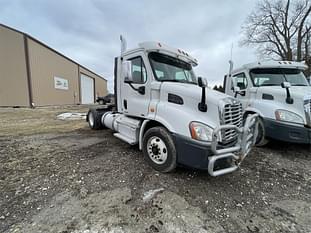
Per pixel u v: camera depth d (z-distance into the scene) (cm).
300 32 2319
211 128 274
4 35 1758
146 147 352
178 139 292
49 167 348
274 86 500
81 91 3219
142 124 364
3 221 207
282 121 425
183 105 307
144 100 373
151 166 345
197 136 272
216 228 204
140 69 382
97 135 606
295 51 2450
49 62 2177
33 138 562
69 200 247
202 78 282
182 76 410
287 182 312
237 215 228
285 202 257
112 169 341
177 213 227
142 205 239
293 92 425
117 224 205
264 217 225
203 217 221
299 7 2333
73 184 288
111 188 278
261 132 470
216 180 310
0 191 267
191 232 197
